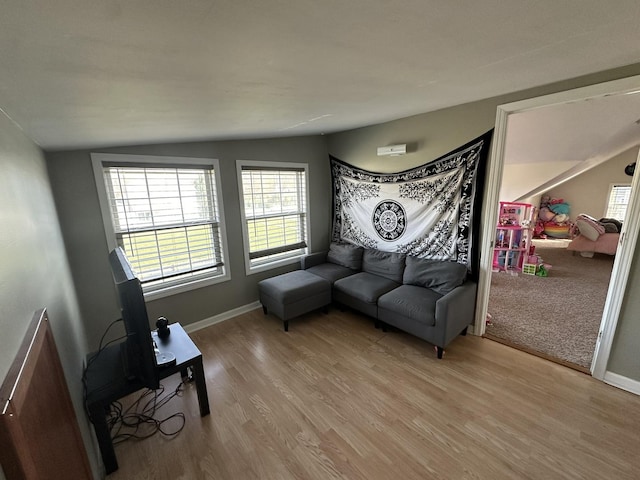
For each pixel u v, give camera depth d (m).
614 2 0.87
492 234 2.61
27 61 0.71
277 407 2.00
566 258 5.43
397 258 3.27
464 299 2.57
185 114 1.63
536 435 1.73
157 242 2.78
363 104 2.14
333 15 0.79
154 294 2.78
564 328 2.90
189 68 0.98
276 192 3.63
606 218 6.11
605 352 2.11
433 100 2.29
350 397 2.07
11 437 0.63
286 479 1.52
